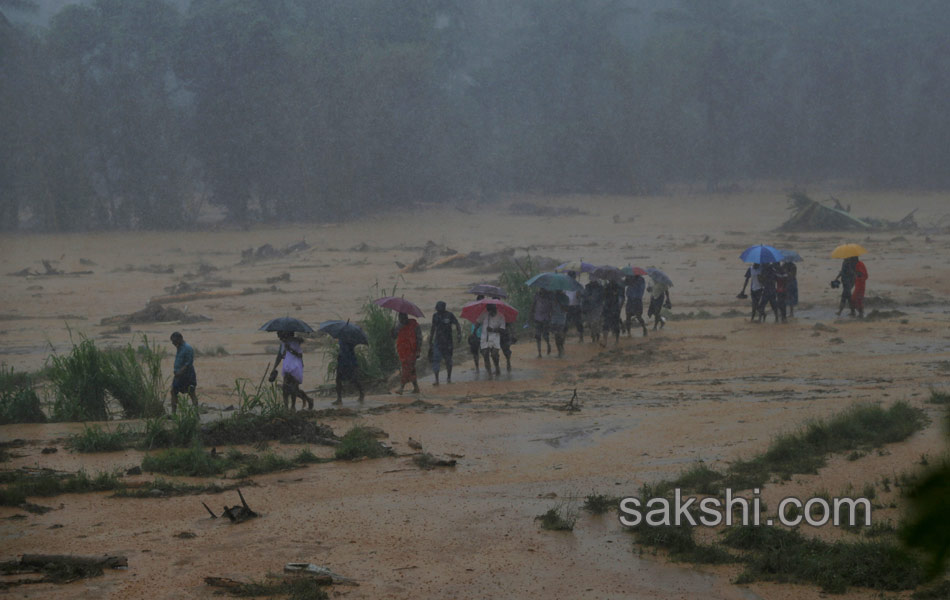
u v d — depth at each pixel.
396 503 13.52
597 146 158.50
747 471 13.98
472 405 22.62
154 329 44.31
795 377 24.48
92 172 134.62
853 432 15.43
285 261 83.94
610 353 30.20
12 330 45.34
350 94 131.12
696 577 10.04
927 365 24.78
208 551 11.28
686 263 64.38
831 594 9.34
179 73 130.50
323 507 13.35
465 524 12.32
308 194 132.62
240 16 128.50
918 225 94.00
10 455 17.39
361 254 88.12
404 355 25.08
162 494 14.14
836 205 93.00
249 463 16.31
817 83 162.12
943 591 8.85
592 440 17.75
